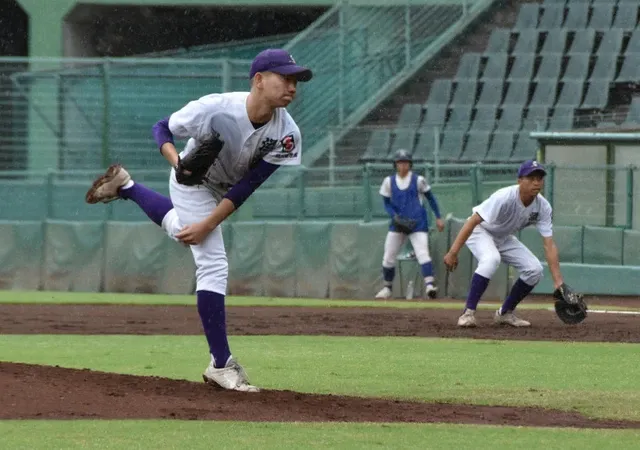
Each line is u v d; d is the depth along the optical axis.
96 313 39.38
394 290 53.84
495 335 31.45
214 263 18.36
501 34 77.56
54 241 57.19
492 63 76.19
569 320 33.72
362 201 56.38
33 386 17.42
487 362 24.50
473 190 53.84
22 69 71.06
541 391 19.64
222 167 18.05
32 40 89.31
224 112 17.41
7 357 24.86
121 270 56.16
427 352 26.58
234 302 48.28
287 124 17.86
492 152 70.12
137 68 69.31
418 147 71.31
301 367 23.34
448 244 52.56
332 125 74.62
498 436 14.35
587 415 16.83
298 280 54.69
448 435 14.37
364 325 34.84
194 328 33.41
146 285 55.78
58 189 59.34
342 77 75.94
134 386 18.12
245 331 32.56
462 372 22.61
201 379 20.72
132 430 14.27
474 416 16.47
